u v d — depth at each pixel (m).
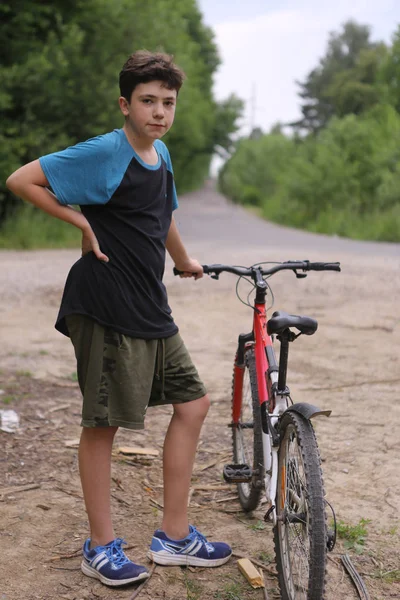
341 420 6.29
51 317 10.88
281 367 3.69
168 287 13.55
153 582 3.75
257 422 4.21
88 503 3.79
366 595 3.62
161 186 3.71
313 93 110.75
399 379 7.58
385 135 40.25
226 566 3.94
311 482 3.15
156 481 5.05
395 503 4.70
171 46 36.00
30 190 3.44
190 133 61.38
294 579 3.46
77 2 27.03
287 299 12.27
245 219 51.66
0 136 23.69
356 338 9.46
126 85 3.54
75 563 3.93
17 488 4.82
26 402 6.71
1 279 14.41
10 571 3.82
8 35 25.97
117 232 3.55
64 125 26.05
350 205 39.66
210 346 9.13
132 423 3.59
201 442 5.80
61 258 19.08
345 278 14.70
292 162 48.75
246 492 4.56
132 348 3.58
